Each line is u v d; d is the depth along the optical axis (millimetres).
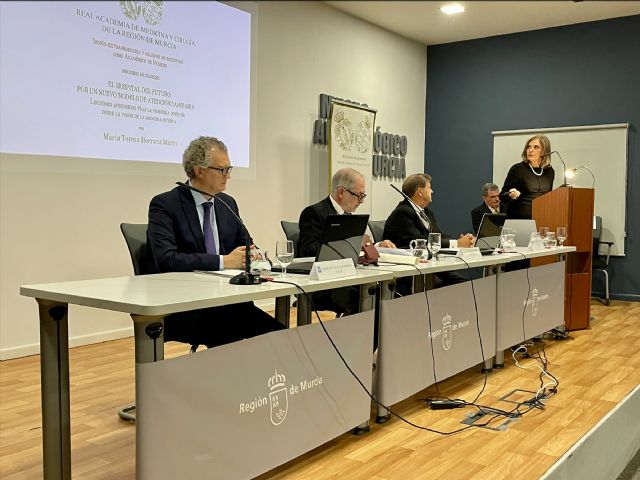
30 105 3348
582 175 6074
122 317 4062
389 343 2363
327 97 5605
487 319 3148
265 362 1783
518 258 3215
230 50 4523
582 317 4406
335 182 2941
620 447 2680
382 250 2789
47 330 1687
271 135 5062
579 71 6074
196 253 2219
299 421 1930
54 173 3568
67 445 1732
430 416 2521
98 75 3646
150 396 1456
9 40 3221
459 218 6949
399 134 6656
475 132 6773
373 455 2098
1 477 1897
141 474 1458
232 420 1679
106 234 3861
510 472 1964
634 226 5840
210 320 2207
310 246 2859
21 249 3465
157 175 4074
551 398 2789
